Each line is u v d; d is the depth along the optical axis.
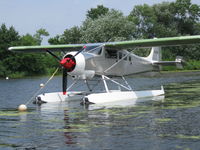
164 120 6.18
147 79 26.36
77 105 9.36
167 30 57.22
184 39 10.72
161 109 7.85
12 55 40.66
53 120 6.54
